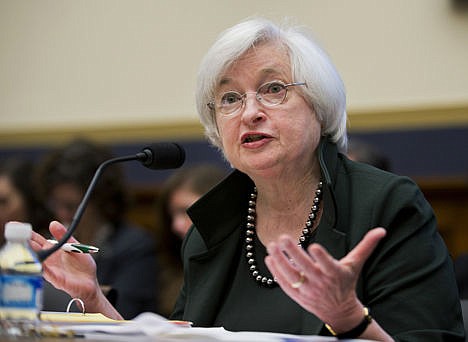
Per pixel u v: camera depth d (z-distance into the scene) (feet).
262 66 17.69
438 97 42.16
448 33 42.14
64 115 49.60
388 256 16.44
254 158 17.51
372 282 16.35
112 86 48.67
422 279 16.07
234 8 45.91
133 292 32.01
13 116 50.65
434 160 42.14
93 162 32.27
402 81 42.80
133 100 48.19
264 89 17.70
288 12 44.52
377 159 27.40
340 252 16.58
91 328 13.52
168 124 47.14
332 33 43.80
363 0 43.50
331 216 16.93
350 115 43.37
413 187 17.21
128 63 48.42
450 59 42.09
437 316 15.72
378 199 16.92
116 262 32.35
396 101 42.80
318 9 44.11
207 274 18.54
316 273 12.82
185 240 19.84
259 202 18.66
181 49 47.26
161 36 47.78
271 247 12.85
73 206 32.07
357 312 13.50
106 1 49.14
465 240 43.04
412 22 42.73
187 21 47.19
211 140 19.24
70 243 17.21
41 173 32.55
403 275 16.17
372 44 43.32
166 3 47.70
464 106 41.73
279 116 17.51
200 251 19.15
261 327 17.03
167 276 33.81
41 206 34.55
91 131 48.78
